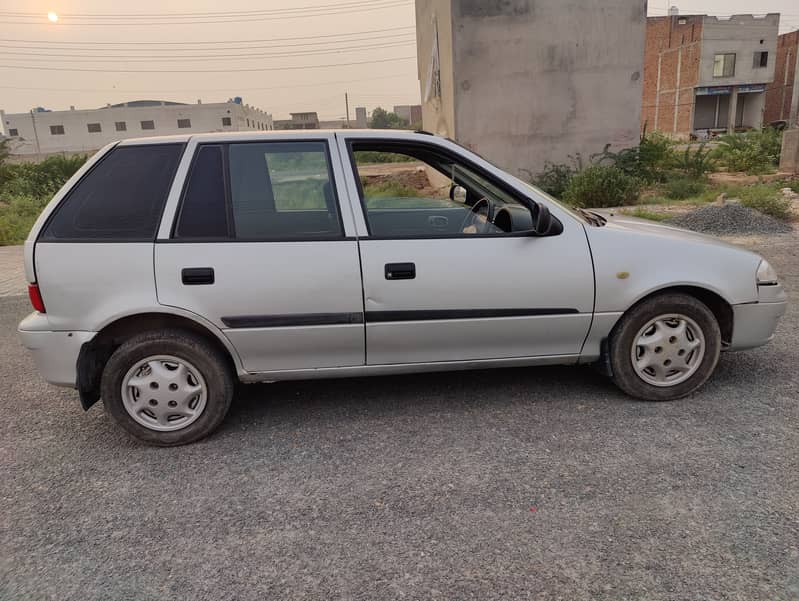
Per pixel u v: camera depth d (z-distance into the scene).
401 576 2.23
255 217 3.27
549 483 2.80
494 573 2.23
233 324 3.20
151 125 69.69
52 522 2.67
